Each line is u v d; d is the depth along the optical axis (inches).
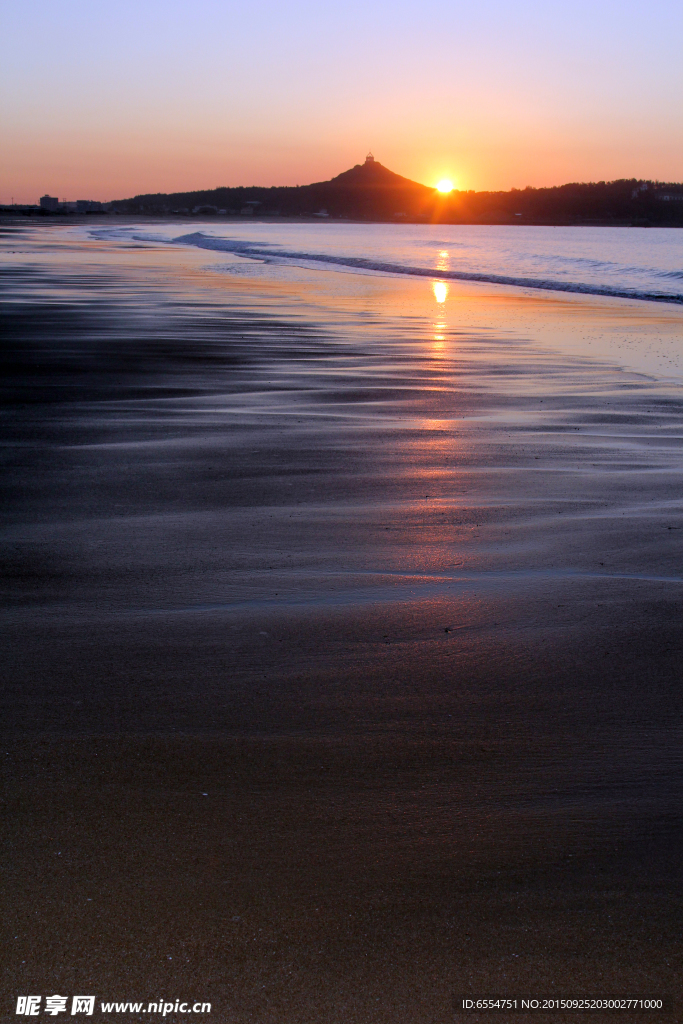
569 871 94.1
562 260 2074.3
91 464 278.2
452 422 355.6
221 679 136.3
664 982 80.1
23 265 1316.4
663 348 595.5
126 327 631.8
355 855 95.8
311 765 113.2
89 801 104.1
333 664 142.3
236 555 195.2
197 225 6934.1
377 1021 75.9
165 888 89.8
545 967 81.5
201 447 304.2
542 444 318.0
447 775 111.7
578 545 203.9
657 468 282.8
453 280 1385.3
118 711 125.8
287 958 81.8
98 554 195.0
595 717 126.9
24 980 79.2
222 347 551.5
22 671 137.8
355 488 253.9
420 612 164.1
